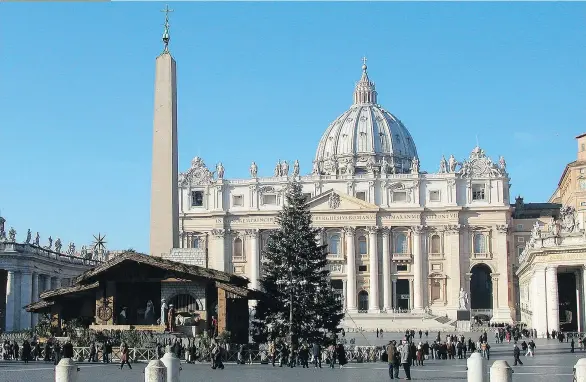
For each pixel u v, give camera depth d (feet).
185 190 564.71
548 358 198.39
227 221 556.51
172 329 177.06
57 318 188.44
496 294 529.45
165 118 186.19
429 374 143.43
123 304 190.60
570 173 490.08
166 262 178.09
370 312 514.68
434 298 535.60
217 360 148.05
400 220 539.70
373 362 193.47
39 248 312.50
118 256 179.42
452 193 538.88
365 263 539.70
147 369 76.33
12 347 175.22
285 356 170.91
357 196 547.90
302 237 229.25
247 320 218.18
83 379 117.08
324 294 228.22
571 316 317.63
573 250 269.85
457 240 533.55
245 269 551.59
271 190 554.05
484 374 83.66
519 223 549.95
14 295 292.40
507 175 540.11
